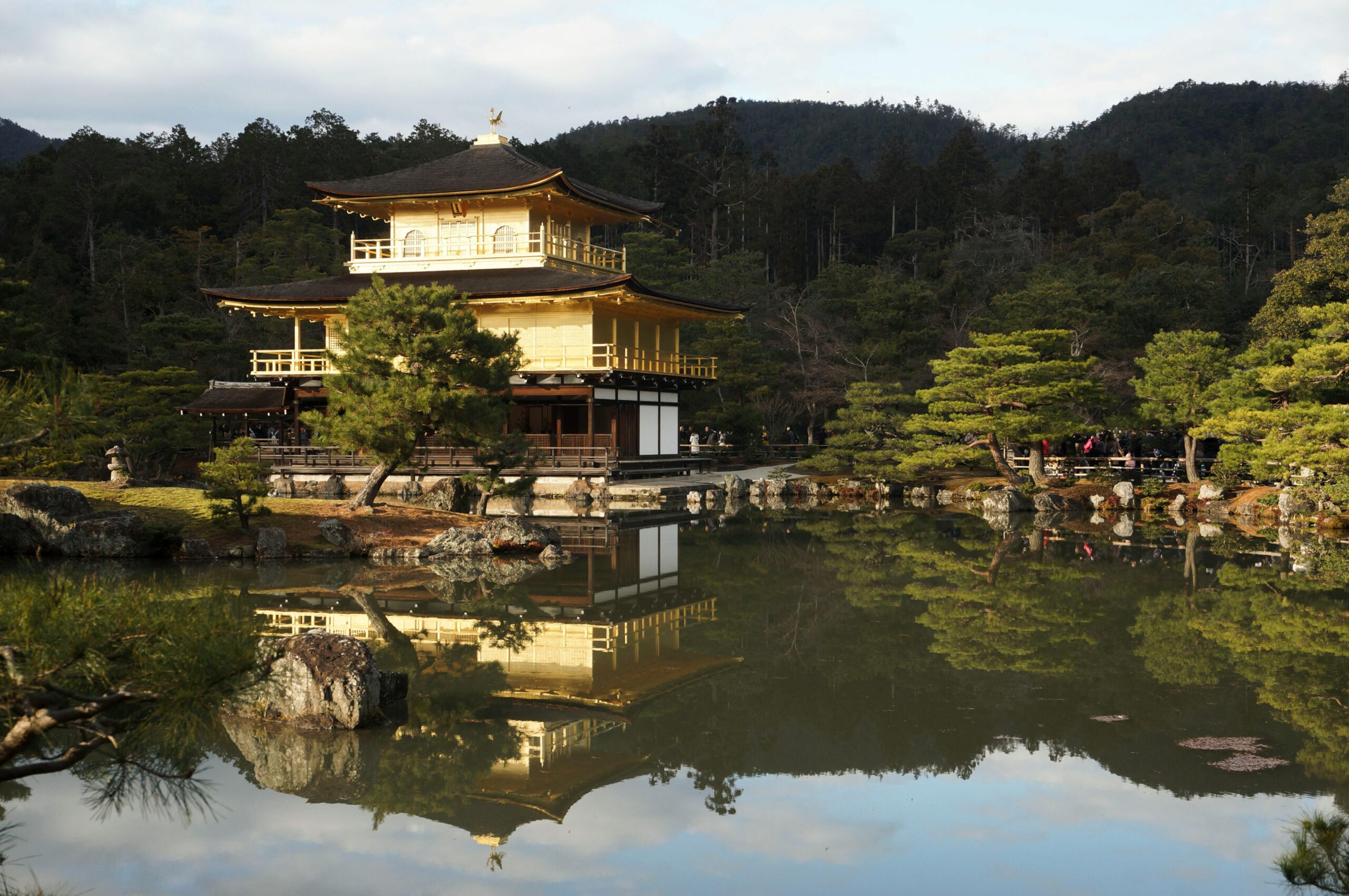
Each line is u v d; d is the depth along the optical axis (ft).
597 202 185.68
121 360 229.04
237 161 370.12
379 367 103.04
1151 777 43.70
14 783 42.50
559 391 165.27
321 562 95.14
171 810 39.73
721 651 65.36
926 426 154.92
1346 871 26.48
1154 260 309.42
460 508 139.54
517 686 56.34
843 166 456.04
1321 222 178.91
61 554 94.63
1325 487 115.14
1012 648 65.77
